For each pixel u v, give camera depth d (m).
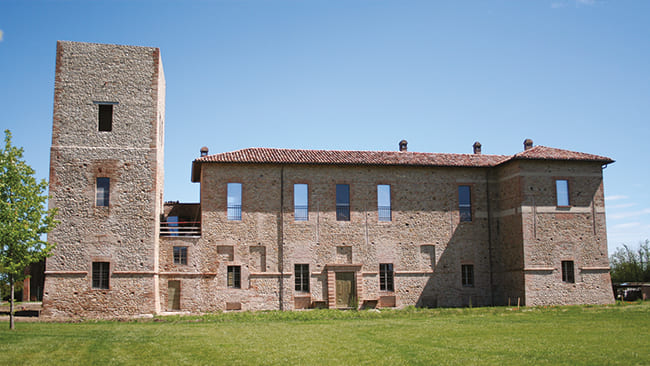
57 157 34.56
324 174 39.84
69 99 35.19
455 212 41.41
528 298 38.19
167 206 44.16
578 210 40.06
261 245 38.09
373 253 39.69
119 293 33.94
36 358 18.89
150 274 34.44
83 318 33.00
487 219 41.81
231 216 38.00
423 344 21.00
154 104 36.19
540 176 39.75
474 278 40.97
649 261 58.06
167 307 36.03
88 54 35.88
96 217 34.41
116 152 35.22
